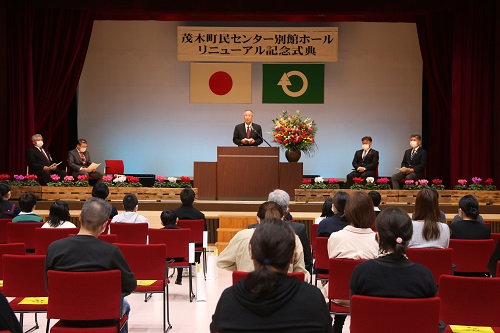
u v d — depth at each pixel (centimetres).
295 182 982
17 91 1188
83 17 1267
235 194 980
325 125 1440
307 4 1187
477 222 553
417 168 1094
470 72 1156
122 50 1445
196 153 1447
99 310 361
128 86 1447
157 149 1449
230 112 1445
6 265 413
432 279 303
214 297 620
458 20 1160
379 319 295
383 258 306
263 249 235
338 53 1439
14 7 1186
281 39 1390
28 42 1196
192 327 516
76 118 1436
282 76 1436
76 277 357
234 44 1394
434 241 457
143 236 632
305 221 924
